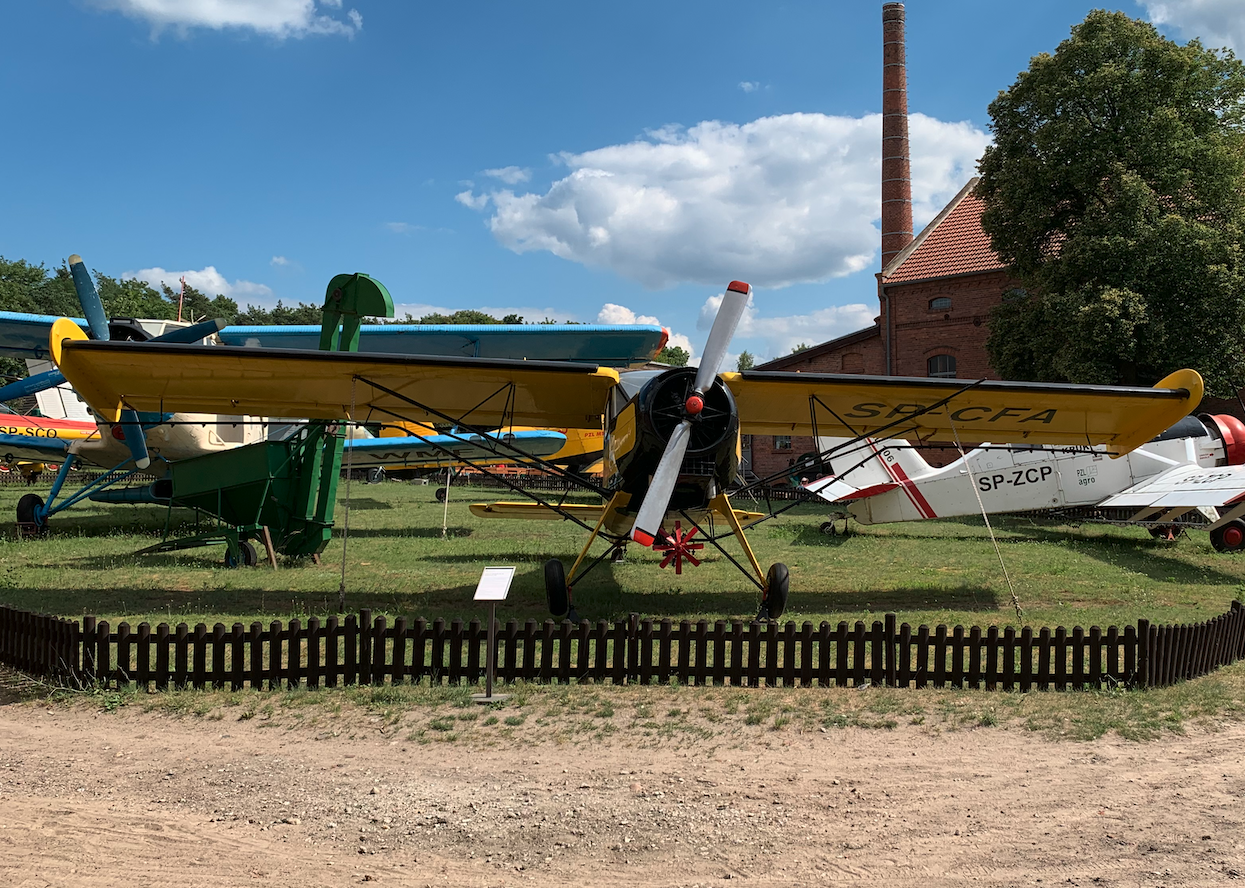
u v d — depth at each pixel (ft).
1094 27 63.26
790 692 18.25
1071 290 62.03
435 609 27.20
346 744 14.98
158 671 17.84
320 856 10.84
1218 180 60.75
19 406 110.11
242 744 14.94
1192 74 61.52
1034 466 48.49
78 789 12.89
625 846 11.19
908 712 16.89
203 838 11.29
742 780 13.47
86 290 37.58
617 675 18.67
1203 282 57.98
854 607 28.22
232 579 32.12
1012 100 67.46
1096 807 12.42
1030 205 65.46
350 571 35.01
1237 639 20.76
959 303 88.17
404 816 12.06
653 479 23.38
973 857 10.87
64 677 17.95
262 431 50.49
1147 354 60.13
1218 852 10.93
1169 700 17.48
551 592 25.32
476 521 59.16
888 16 128.77
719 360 24.44
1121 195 59.52
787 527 55.62
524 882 10.23
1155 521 46.34
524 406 30.63
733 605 28.53
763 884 10.21
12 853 10.73
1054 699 17.72
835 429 32.53
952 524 58.54
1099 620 25.82
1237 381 62.18
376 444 57.88
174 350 23.85
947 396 27.17
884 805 12.51
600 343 59.06
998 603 28.91
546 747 14.90
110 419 27.84
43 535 45.57
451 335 56.24
